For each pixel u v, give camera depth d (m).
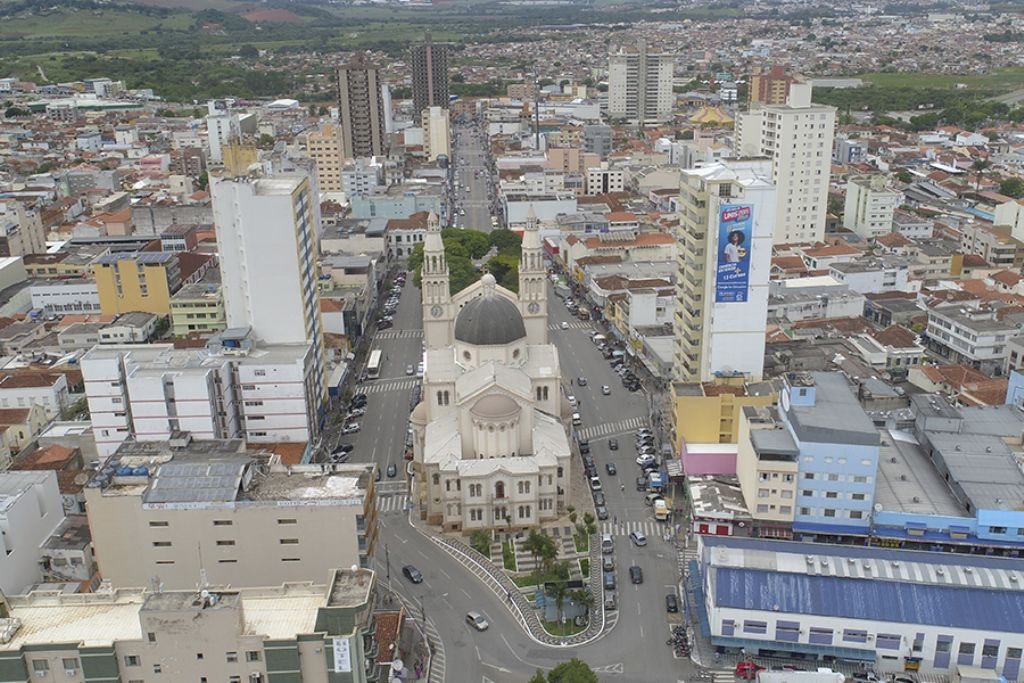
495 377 175.88
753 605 138.75
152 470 145.50
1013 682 134.62
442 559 168.62
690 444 186.38
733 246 194.88
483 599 157.50
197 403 184.25
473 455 179.50
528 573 164.12
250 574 142.62
